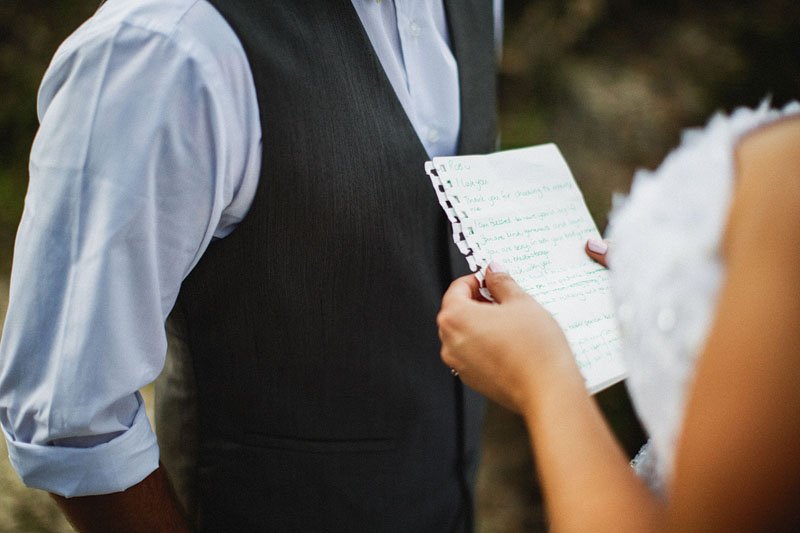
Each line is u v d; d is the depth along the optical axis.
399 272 1.02
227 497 1.10
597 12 3.60
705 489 0.49
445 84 1.10
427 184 1.02
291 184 0.91
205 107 0.84
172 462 1.12
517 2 3.58
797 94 3.63
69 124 0.84
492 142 1.24
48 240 0.85
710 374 0.50
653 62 3.59
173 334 1.05
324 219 0.94
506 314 0.77
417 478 1.16
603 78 3.50
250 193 0.92
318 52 0.91
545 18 3.56
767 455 0.47
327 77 0.92
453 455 1.22
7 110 2.93
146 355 0.90
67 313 0.85
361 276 0.99
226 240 0.95
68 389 0.86
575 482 0.62
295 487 1.09
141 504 0.96
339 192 0.94
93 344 0.85
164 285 0.90
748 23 3.73
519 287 0.82
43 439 0.89
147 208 0.84
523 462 2.53
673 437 0.61
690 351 0.60
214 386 1.04
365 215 0.97
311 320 1.00
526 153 1.04
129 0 0.85
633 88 3.49
